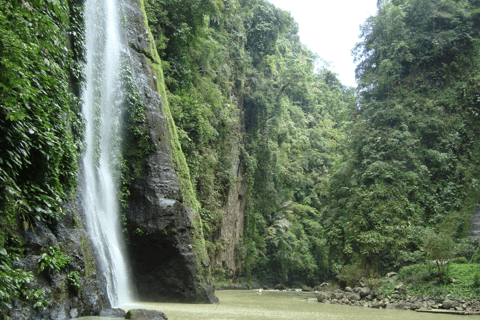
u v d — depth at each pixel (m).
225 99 28.00
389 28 28.33
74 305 7.57
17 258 6.14
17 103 6.14
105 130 12.98
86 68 11.82
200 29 22.56
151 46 16.33
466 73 26.64
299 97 55.59
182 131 18.06
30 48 6.24
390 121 26.23
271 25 38.03
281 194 40.03
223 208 27.92
